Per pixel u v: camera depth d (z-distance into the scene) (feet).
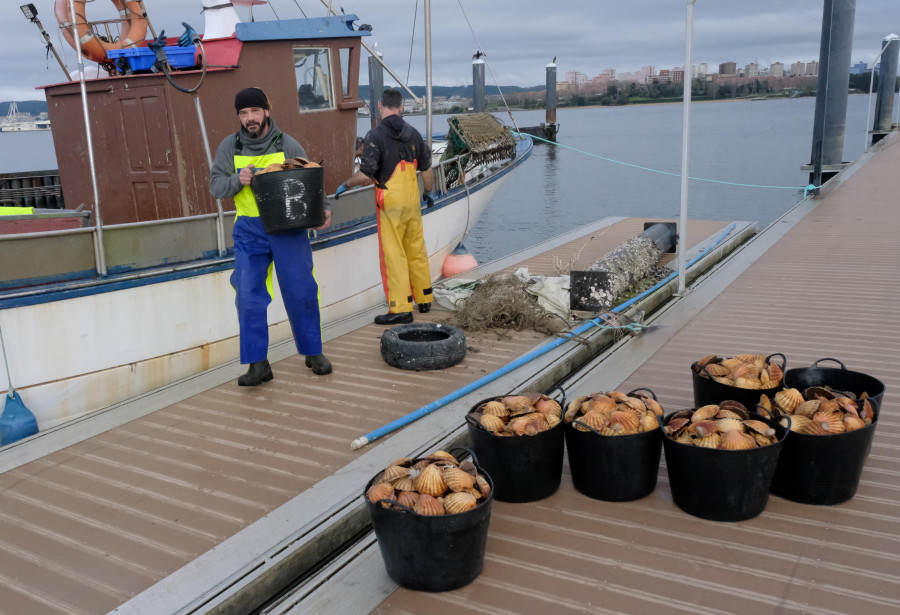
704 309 19.62
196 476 11.32
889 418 12.43
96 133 18.92
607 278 18.40
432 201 21.02
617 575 8.57
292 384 14.99
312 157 20.88
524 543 9.31
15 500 10.81
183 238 16.43
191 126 17.99
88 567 9.10
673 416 10.38
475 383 14.32
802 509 9.84
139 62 17.56
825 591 8.13
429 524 7.97
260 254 14.32
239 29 18.25
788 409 10.25
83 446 12.52
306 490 10.73
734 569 8.59
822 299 19.86
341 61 21.22
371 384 14.85
